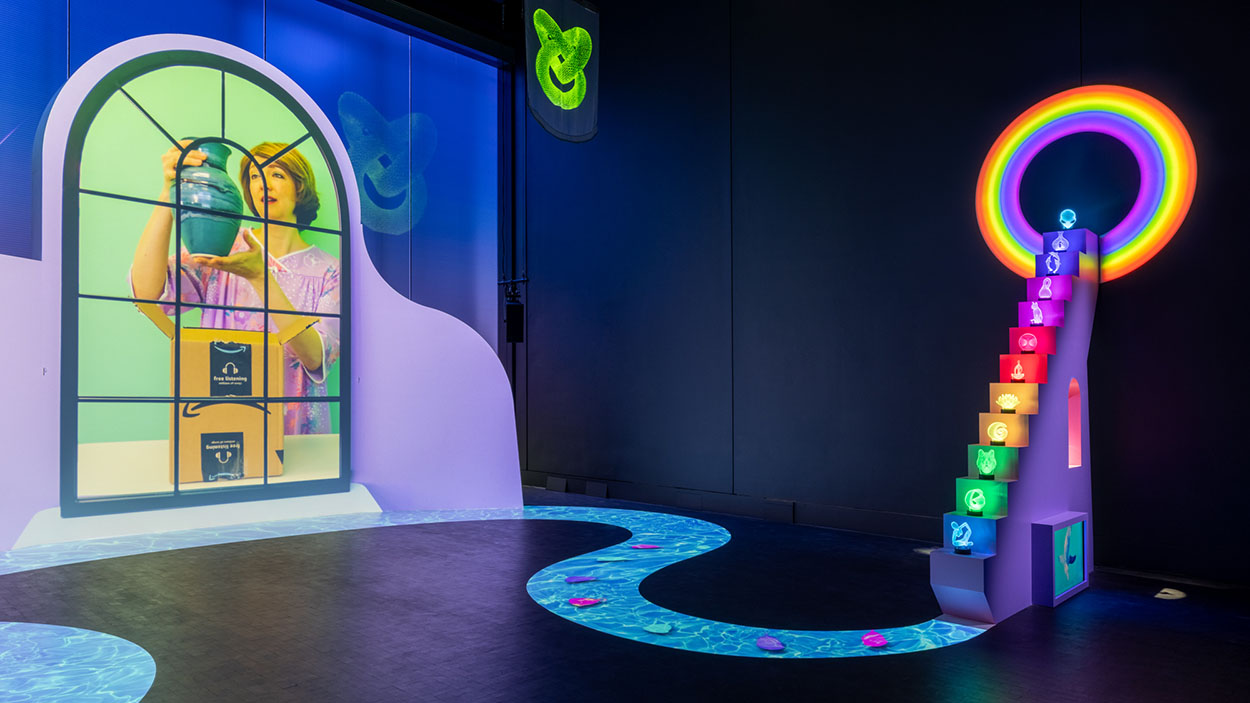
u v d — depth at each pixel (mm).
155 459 8281
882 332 7203
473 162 11336
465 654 3803
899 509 7031
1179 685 3404
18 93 7902
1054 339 5012
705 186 8641
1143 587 5215
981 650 3879
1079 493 5332
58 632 4141
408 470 8398
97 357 8453
